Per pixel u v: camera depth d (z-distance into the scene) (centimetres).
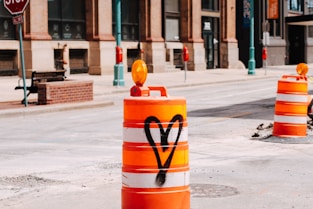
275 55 5731
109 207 752
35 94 2498
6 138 1384
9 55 3334
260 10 5559
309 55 6256
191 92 2789
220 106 2094
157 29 4303
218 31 5044
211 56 4959
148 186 598
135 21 4234
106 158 1114
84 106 2069
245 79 3703
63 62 3534
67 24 3716
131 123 604
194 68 4603
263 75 4103
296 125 1269
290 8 6009
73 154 1161
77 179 926
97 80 3375
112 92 2725
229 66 5031
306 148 1200
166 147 599
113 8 4028
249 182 892
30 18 3366
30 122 1688
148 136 597
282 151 1168
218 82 3428
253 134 1395
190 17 4597
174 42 4553
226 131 1457
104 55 3841
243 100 2328
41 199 799
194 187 859
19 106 1972
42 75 2105
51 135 1430
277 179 913
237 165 1028
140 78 637
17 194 827
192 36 4612
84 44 3800
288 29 6012
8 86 2858
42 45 3425
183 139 609
